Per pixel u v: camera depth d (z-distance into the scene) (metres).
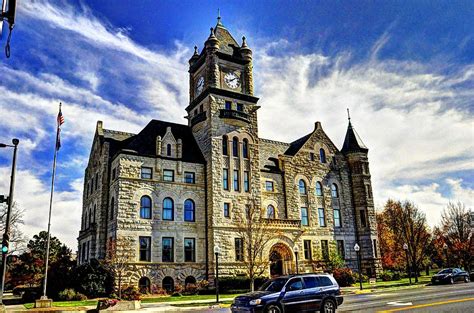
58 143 31.48
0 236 56.03
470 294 24.70
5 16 8.12
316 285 18.53
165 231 38.31
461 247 70.00
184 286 37.69
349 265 49.59
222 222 40.41
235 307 17.64
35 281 56.69
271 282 18.66
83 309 24.58
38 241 69.00
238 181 42.94
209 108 43.31
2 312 22.98
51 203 29.62
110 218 38.62
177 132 45.03
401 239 67.81
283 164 48.59
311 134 52.34
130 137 45.94
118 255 34.41
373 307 20.03
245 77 46.97
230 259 39.62
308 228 47.88
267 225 41.66
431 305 19.72
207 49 45.47
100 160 42.97
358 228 51.53
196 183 41.25
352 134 55.19
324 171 51.66
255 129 45.69
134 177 38.19
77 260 47.25
